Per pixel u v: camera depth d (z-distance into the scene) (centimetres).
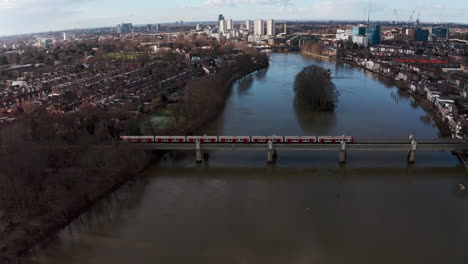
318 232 18250
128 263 16175
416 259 16300
